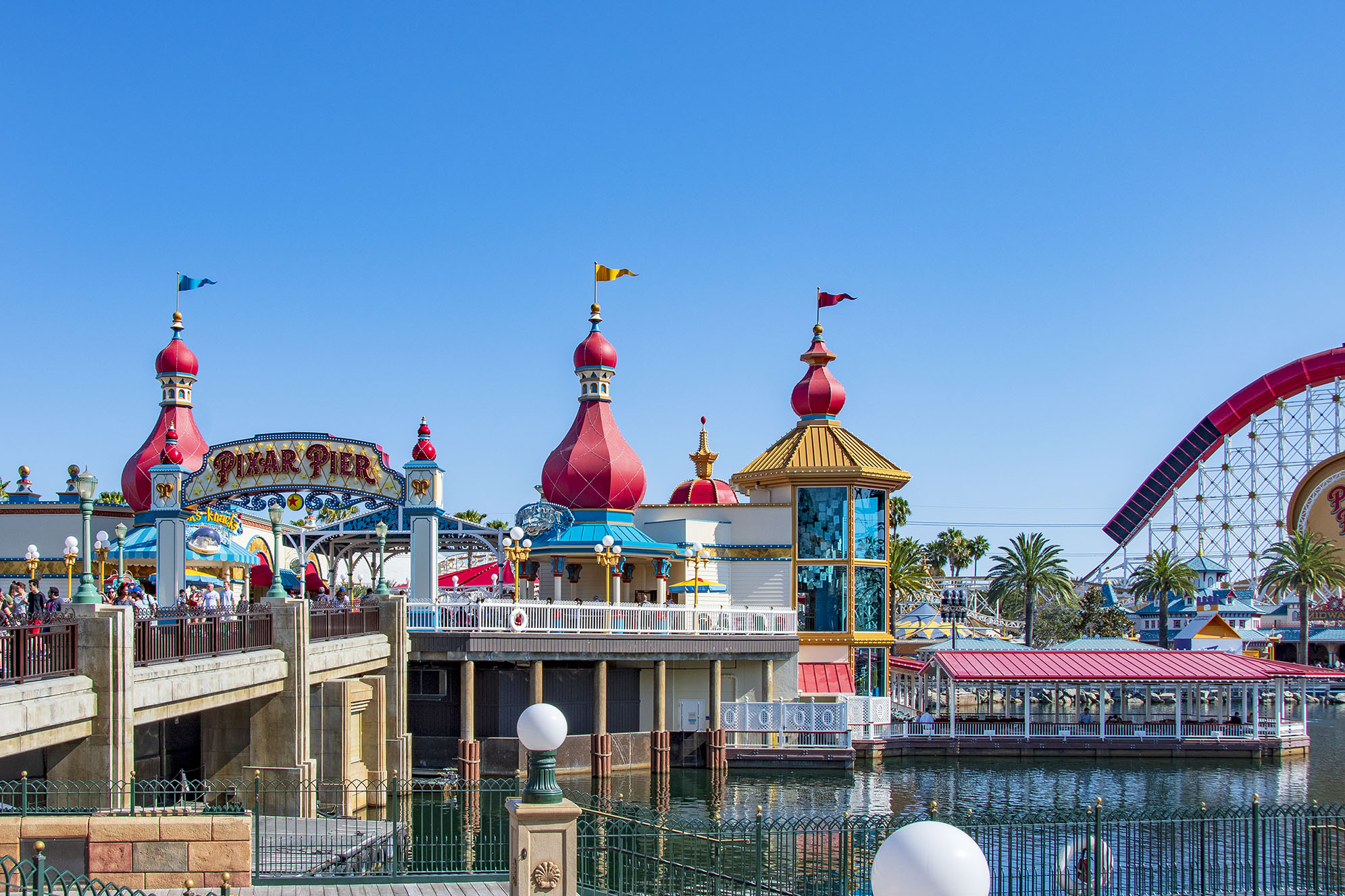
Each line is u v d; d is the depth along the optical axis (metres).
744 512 66.19
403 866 30.94
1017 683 64.81
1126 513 160.00
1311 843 31.64
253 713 37.25
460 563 78.38
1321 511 152.00
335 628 41.66
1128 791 53.22
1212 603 137.12
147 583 61.81
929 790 52.56
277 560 39.34
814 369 69.50
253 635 35.69
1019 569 120.81
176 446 53.66
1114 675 65.38
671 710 58.25
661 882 30.78
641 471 64.25
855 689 64.06
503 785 36.09
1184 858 32.34
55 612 30.78
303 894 25.86
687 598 63.28
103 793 26.12
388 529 58.88
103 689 26.62
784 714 57.53
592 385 65.19
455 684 53.31
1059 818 29.09
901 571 128.50
